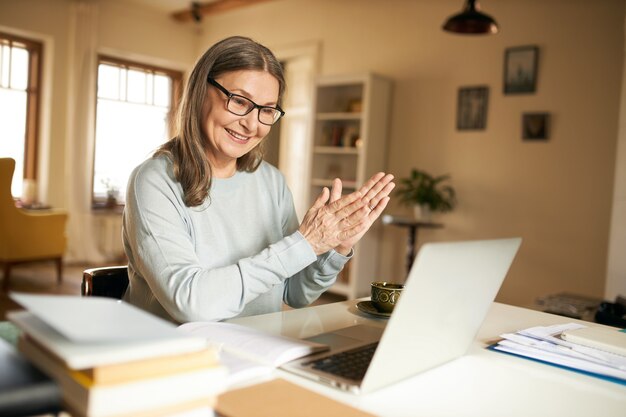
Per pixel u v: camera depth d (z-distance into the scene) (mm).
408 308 691
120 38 6051
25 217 4277
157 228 1117
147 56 6285
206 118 1215
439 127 4680
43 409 510
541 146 4109
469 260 768
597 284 3848
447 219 4645
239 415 625
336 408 667
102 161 6023
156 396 542
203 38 6711
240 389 709
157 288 1073
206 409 587
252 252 1348
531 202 4172
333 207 1120
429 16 4730
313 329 1063
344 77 4855
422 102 4785
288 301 1432
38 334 567
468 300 844
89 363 509
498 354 978
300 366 811
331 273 1326
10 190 4148
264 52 1221
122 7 6039
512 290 4277
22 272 5000
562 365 923
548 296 3162
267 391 708
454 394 766
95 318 603
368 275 4992
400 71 4918
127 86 6230
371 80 4703
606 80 3789
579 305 2904
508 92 4258
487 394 776
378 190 1121
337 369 804
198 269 1078
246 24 6203
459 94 4531
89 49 5680
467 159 4516
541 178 4113
